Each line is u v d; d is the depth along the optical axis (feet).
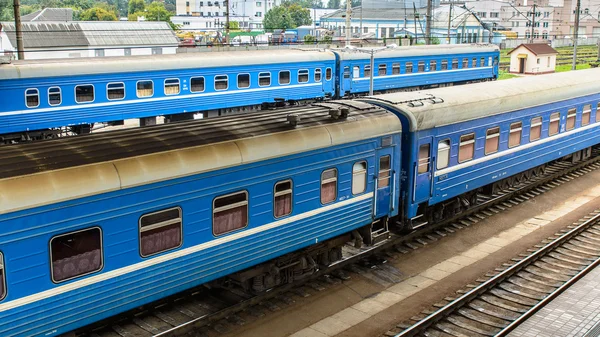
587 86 67.56
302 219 36.40
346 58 103.09
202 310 35.04
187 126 34.83
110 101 75.77
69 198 25.79
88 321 27.45
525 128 57.47
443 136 46.44
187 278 31.04
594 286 36.17
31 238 24.89
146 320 33.42
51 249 25.59
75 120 72.95
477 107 50.01
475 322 34.40
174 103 82.33
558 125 63.26
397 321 34.78
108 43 158.40
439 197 47.50
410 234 46.98
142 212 28.50
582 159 73.92
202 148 30.94
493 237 49.26
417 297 37.96
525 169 58.90
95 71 73.46
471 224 52.01
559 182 65.51
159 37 167.73
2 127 66.95
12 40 147.64
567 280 39.63
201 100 85.05
